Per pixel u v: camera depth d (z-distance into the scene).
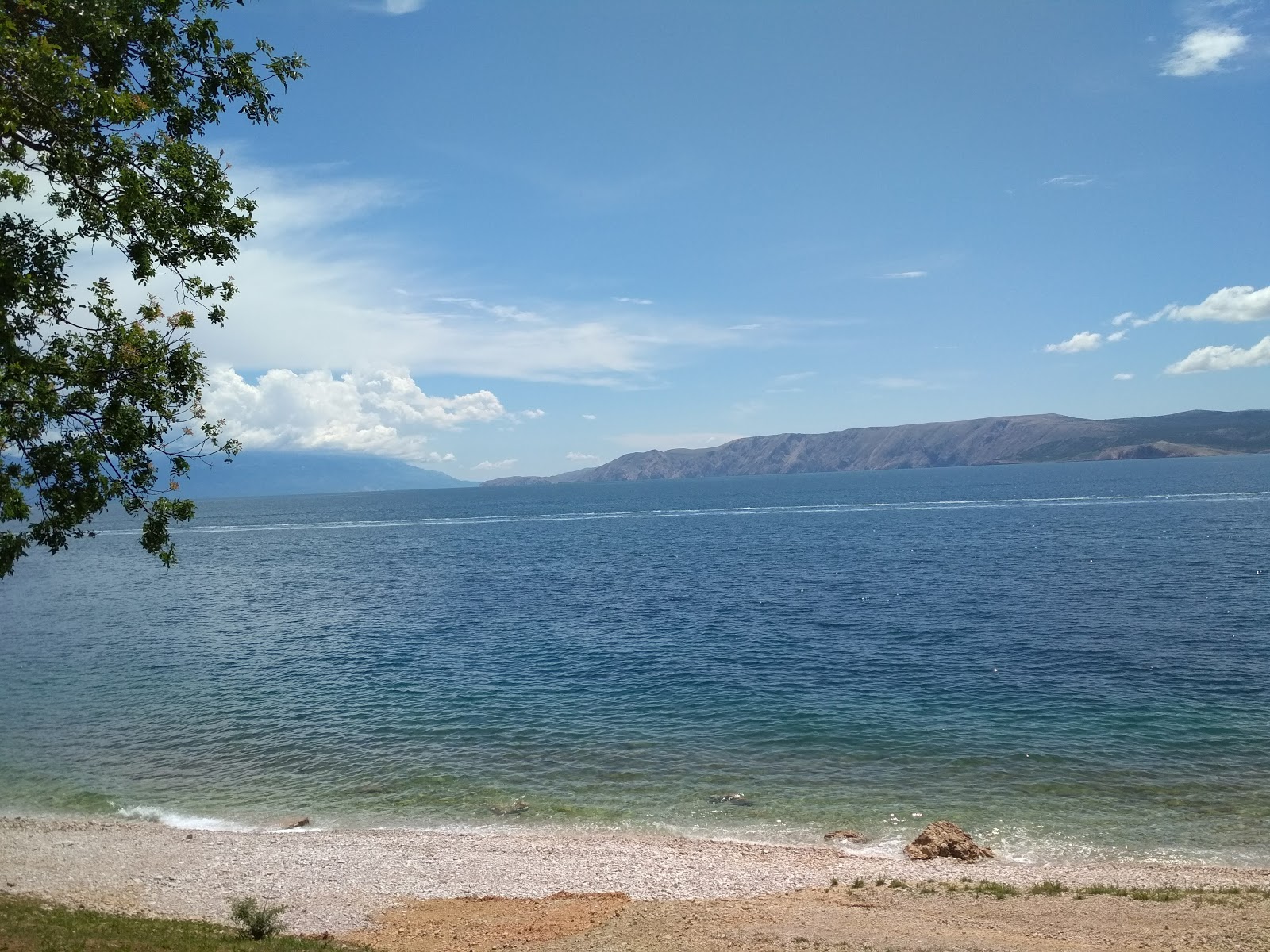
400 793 28.77
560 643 52.91
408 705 39.06
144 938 15.34
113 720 38.03
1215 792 26.20
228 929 17.55
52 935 14.59
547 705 38.38
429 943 17.50
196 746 34.12
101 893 20.64
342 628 61.69
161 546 15.23
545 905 19.70
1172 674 39.94
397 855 23.34
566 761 31.22
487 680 43.53
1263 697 35.66
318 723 36.78
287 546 147.88
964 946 15.89
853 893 19.84
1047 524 128.00
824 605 64.19
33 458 13.88
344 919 19.19
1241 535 99.56
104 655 53.72
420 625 61.50
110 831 25.73
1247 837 23.09
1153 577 70.81
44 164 14.07
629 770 30.08
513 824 25.91
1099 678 39.66
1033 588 68.12
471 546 133.62
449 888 21.06
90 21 13.88
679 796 27.73
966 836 23.17
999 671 41.81
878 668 43.53
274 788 29.55
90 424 14.55
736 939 16.94
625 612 63.84
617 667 45.56
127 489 14.96
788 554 103.25
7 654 54.72
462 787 29.09
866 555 97.38
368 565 108.94
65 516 14.16
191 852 23.81
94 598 84.50
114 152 14.11
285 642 56.75
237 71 16.38
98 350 14.73
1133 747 30.38
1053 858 22.27
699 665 45.53
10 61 12.66
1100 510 149.38
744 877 21.31
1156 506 152.12
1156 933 16.38
